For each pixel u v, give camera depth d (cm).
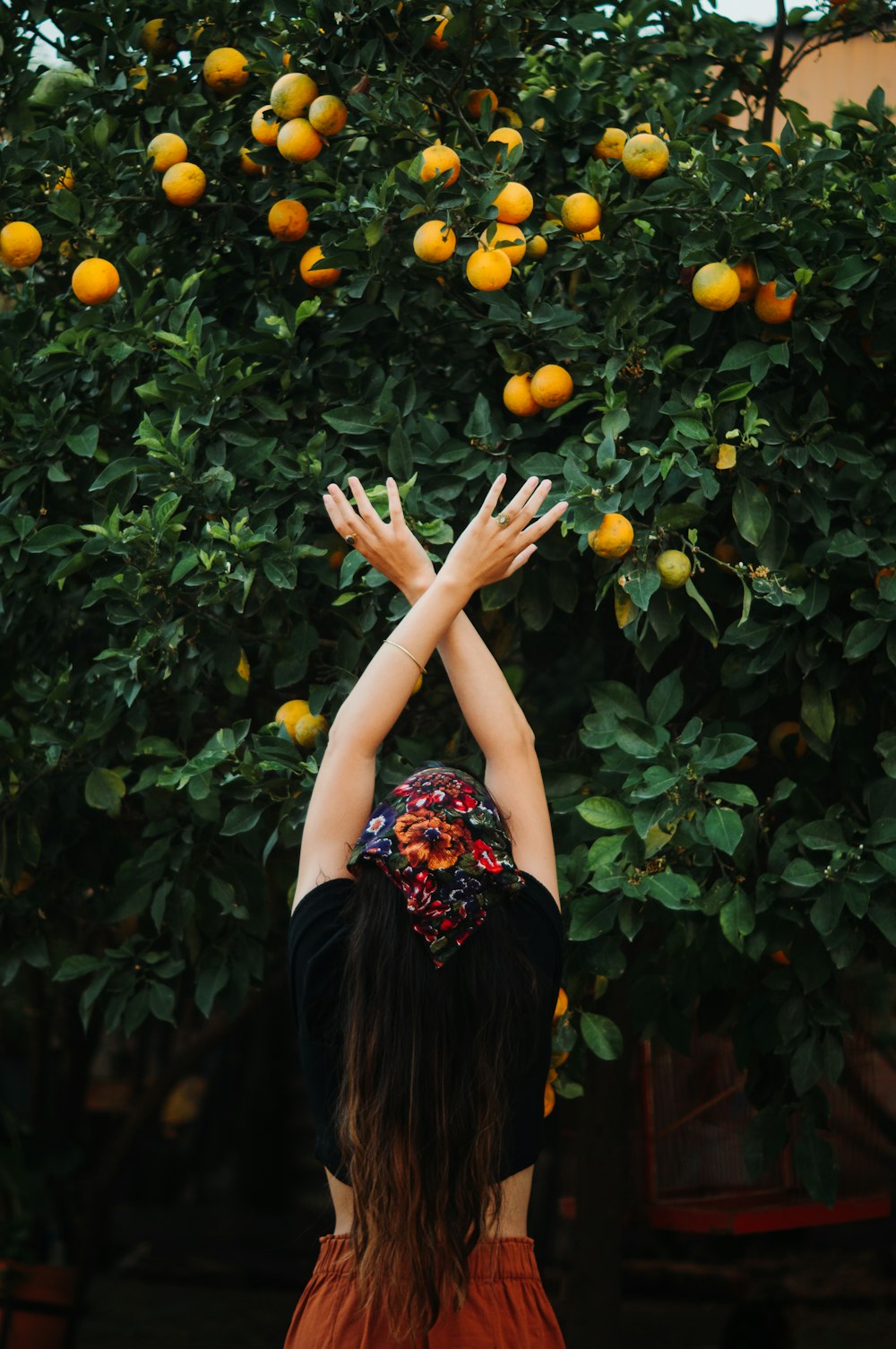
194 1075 1109
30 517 274
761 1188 407
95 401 297
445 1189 151
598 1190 420
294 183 285
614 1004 380
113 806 283
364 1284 154
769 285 252
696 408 242
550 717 324
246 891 289
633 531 243
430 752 286
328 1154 163
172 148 280
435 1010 153
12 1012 852
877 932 276
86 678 287
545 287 291
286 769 254
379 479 271
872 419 294
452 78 285
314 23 261
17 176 280
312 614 300
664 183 260
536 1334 158
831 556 254
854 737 279
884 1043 642
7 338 298
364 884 159
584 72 327
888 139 279
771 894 250
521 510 179
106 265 277
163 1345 686
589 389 267
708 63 341
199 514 268
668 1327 716
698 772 240
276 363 286
